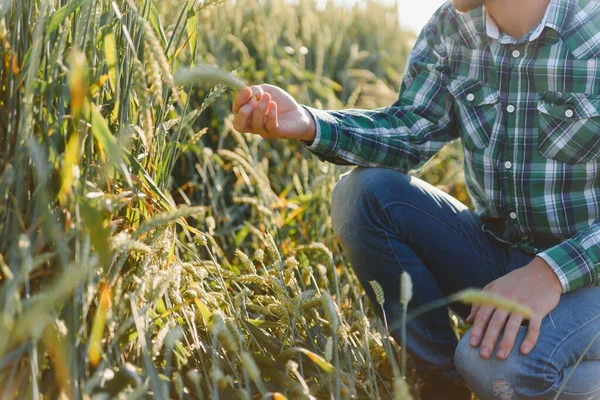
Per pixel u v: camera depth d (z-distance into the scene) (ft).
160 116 4.00
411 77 5.16
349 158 4.78
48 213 2.89
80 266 2.74
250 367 3.14
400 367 5.07
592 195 4.47
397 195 4.75
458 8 4.41
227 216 6.57
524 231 4.69
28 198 3.22
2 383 3.04
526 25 4.44
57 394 3.18
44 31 3.36
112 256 3.32
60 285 2.59
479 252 4.84
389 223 4.73
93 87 3.38
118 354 3.32
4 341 2.65
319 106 8.08
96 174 3.50
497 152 4.62
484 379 4.08
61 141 3.38
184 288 4.10
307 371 4.12
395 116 4.99
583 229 4.47
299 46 10.38
